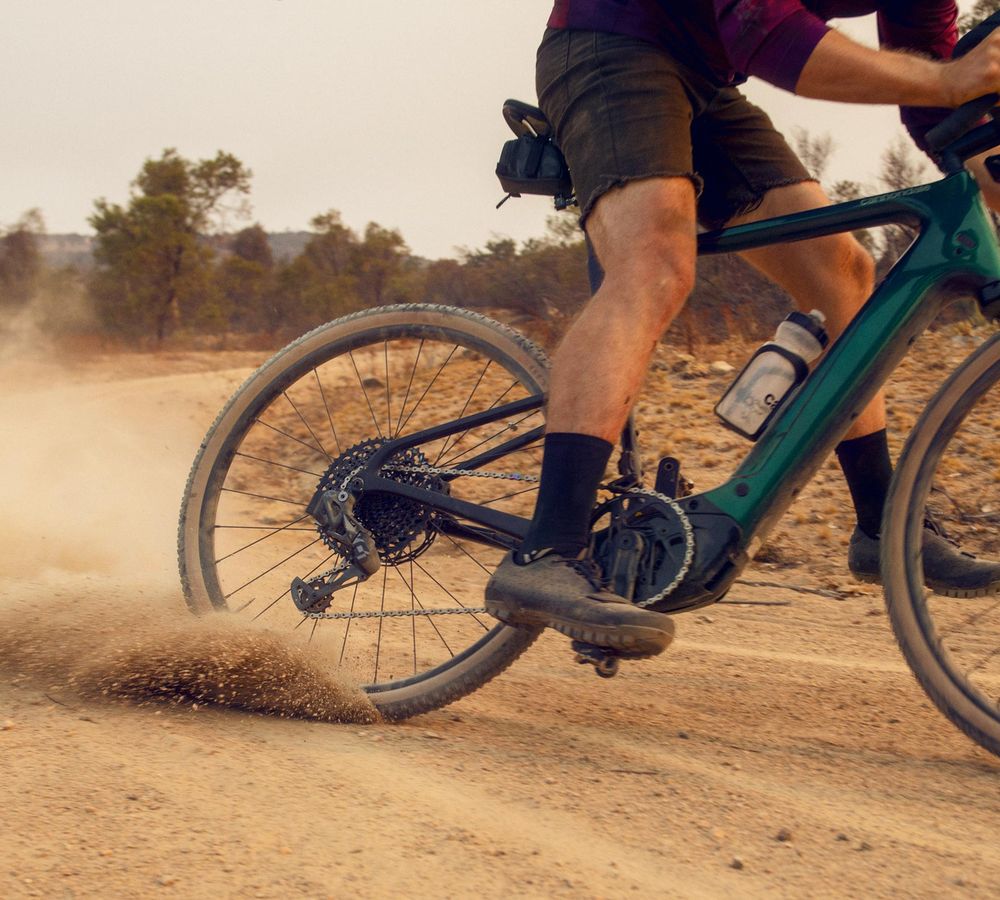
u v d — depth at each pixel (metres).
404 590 3.76
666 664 2.97
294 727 2.22
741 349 8.58
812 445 2.08
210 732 2.09
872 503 2.41
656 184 2.02
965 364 2.12
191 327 46.22
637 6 2.05
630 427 2.27
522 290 15.41
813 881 1.53
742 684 2.76
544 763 2.04
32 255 46.41
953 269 2.04
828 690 2.71
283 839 1.57
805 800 1.85
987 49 1.86
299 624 2.71
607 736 2.26
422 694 2.40
